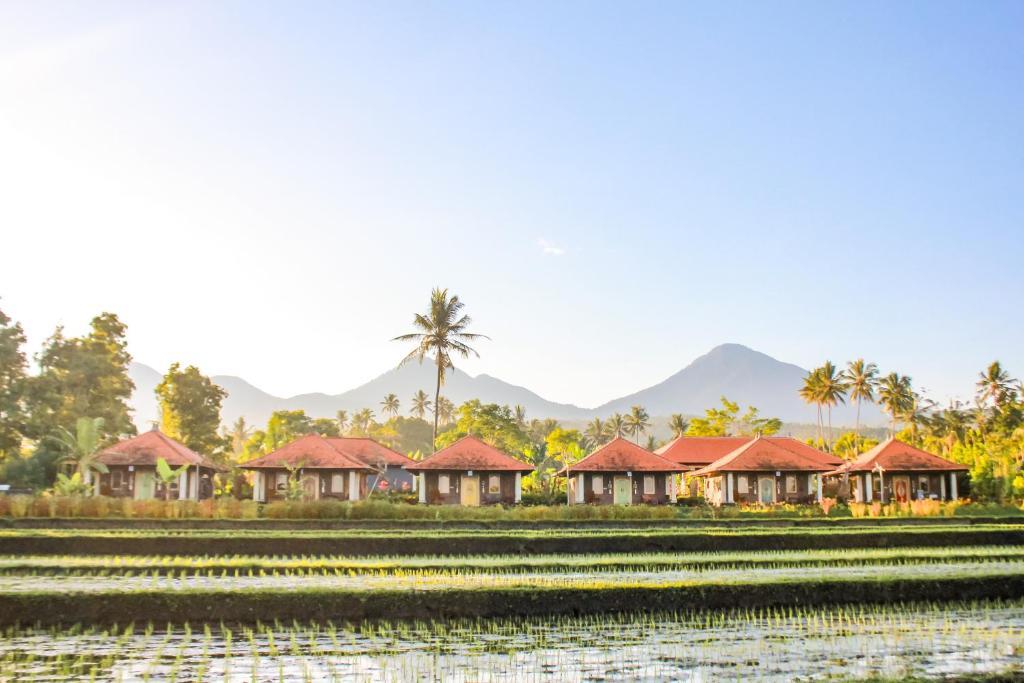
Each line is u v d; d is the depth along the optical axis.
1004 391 110.19
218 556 31.56
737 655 16.92
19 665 15.88
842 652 17.22
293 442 62.84
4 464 59.06
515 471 60.66
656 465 62.25
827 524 46.00
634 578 25.05
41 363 66.12
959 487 71.25
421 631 19.11
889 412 120.50
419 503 59.91
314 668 15.80
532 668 15.90
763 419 106.44
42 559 29.05
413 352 82.38
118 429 68.06
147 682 14.78
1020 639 18.42
